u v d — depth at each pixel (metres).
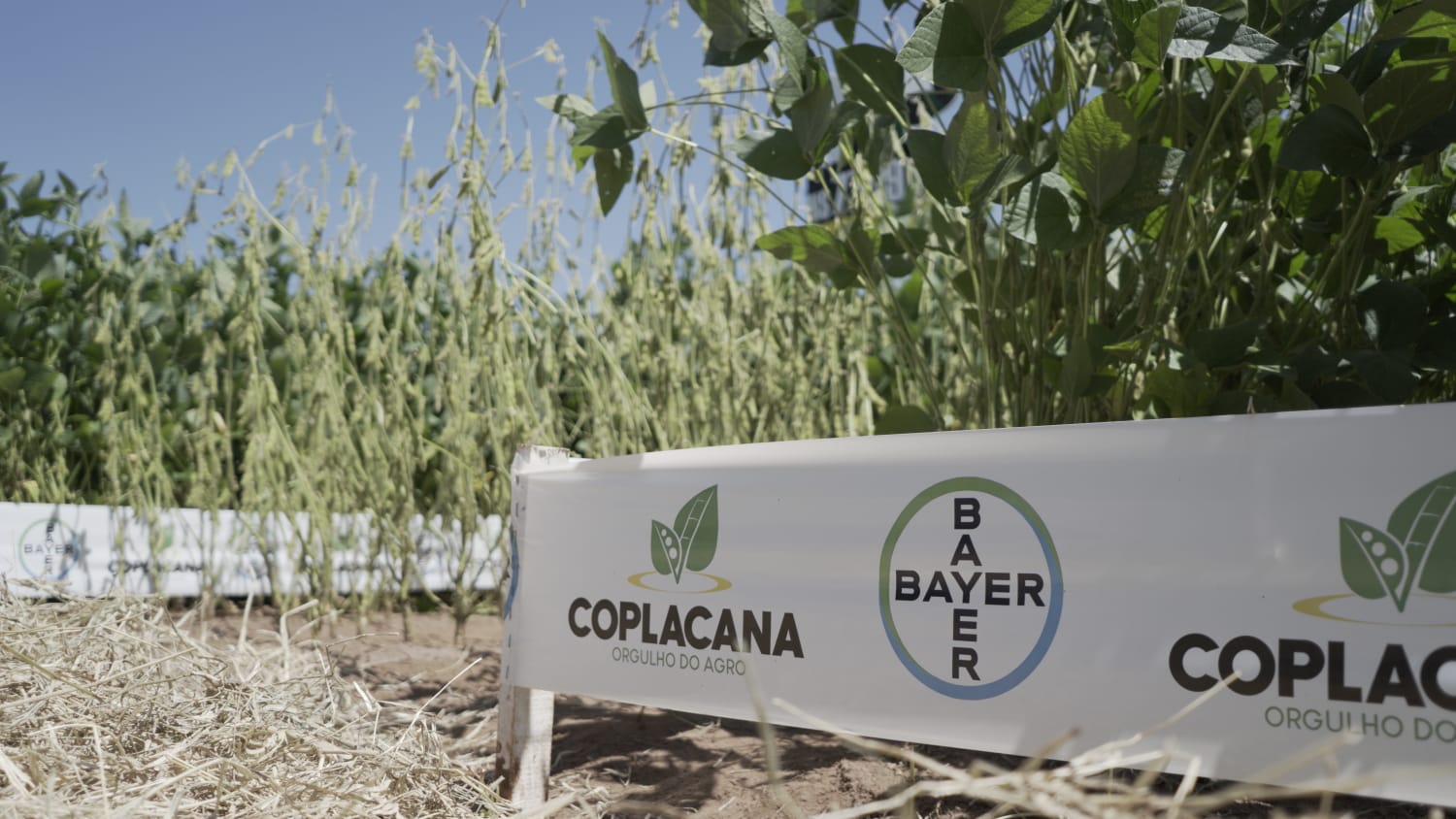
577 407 4.22
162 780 1.52
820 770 1.98
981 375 2.27
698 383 3.35
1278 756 1.26
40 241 4.18
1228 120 2.02
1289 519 1.28
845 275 2.31
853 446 1.61
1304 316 2.11
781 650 1.65
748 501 1.70
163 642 2.62
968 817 1.64
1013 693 1.45
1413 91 1.60
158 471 3.84
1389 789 1.19
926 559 1.53
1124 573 1.38
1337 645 1.24
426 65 3.17
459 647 3.54
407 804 1.71
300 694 2.27
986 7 1.76
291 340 3.78
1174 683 1.34
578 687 1.86
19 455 3.98
